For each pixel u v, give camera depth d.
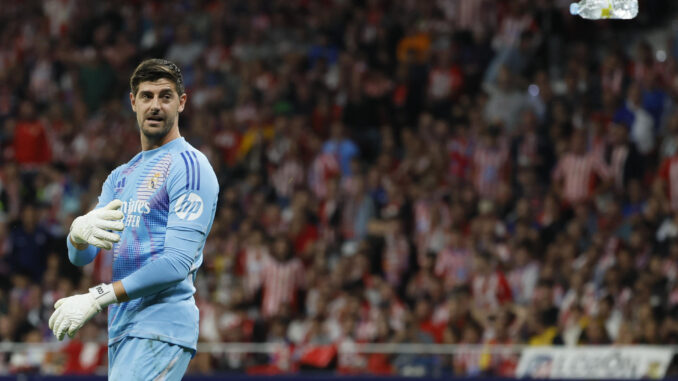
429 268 46.75
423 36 65.50
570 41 64.38
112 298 16.78
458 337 42.16
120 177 18.33
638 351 38.44
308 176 56.56
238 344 42.69
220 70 64.94
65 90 67.62
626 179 52.22
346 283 46.22
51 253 51.00
